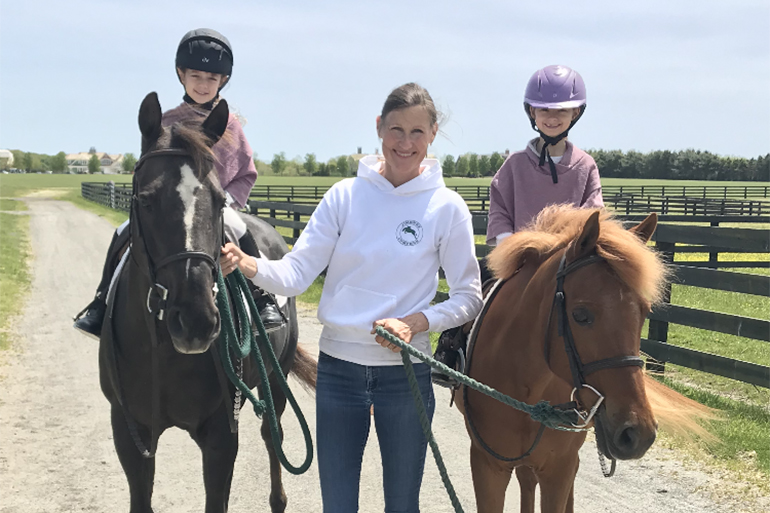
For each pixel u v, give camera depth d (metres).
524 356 2.73
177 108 3.50
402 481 2.64
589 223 2.31
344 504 2.60
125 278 2.96
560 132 3.35
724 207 24.77
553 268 2.56
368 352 2.57
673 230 6.34
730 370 5.76
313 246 2.63
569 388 2.77
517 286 2.88
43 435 4.92
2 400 5.64
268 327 3.31
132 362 2.88
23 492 4.03
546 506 2.93
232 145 3.44
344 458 2.61
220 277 2.56
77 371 6.58
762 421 5.16
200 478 4.35
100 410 5.49
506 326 2.84
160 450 4.82
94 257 15.52
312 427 5.31
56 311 9.45
